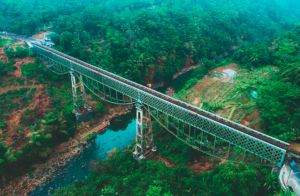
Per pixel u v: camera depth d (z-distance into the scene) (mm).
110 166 65688
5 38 125875
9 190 62750
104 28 137125
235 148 63656
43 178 66875
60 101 93750
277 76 106625
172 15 175250
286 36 160375
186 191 50031
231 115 86812
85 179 66625
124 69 112625
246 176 41344
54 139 79250
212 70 139625
